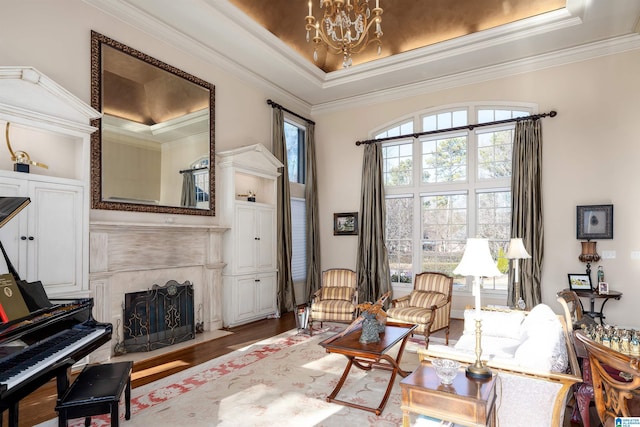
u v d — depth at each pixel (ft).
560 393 7.38
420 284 17.70
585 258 17.62
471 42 18.58
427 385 7.12
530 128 19.33
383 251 23.29
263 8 18.16
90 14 14.16
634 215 17.28
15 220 11.01
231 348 15.20
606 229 17.54
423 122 23.12
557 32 17.26
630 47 17.58
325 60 22.59
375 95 24.36
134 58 15.56
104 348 13.47
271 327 18.79
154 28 16.19
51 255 11.80
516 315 12.23
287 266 22.98
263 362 13.47
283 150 23.38
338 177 25.68
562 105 19.02
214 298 18.19
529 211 18.94
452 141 22.25
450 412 6.72
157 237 16.01
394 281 23.84
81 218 12.62
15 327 7.32
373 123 24.62
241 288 19.19
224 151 19.22
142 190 15.60
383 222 23.52
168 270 16.48
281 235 22.61
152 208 15.92
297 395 10.66
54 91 11.79
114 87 14.80
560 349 7.98
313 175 25.68
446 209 22.35
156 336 15.43
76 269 12.42
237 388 11.14
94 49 14.14
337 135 25.88
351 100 25.22
